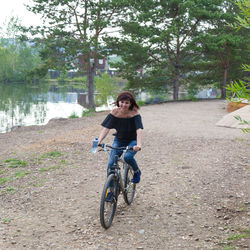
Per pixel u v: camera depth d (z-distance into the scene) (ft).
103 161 24.58
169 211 15.14
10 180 20.40
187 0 74.33
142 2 73.72
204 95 136.67
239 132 33.78
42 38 73.87
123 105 13.57
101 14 72.02
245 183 18.29
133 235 12.89
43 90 178.91
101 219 12.59
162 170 21.76
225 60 89.40
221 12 78.64
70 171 22.09
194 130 36.29
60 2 69.92
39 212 15.31
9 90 169.37
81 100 122.01
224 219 14.05
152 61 82.12
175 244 12.12
